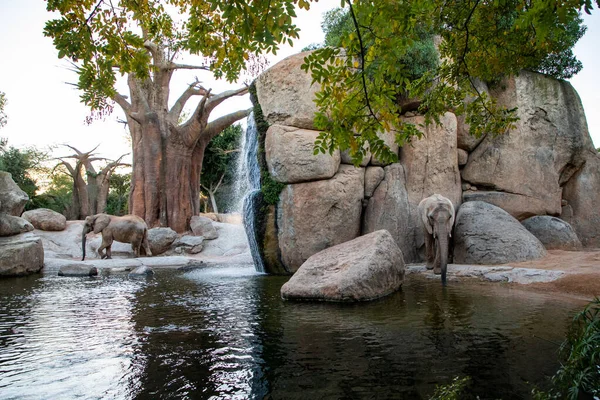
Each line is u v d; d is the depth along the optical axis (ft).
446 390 11.07
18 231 53.01
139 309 24.77
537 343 15.67
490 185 49.32
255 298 28.09
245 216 50.98
